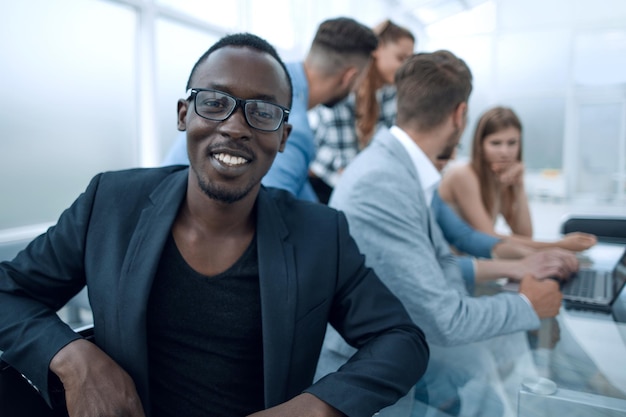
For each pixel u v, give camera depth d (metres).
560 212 5.64
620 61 5.56
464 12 5.83
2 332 0.77
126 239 0.81
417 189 1.14
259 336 0.81
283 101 0.80
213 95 0.75
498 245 1.79
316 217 0.89
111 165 2.82
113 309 0.78
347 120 2.74
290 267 0.82
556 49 5.79
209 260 0.81
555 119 5.86
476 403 0.79
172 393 0.81
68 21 2.51
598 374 0.87
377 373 0.76
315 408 0.70
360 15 4.97
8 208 2.37
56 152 2.54
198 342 0.81
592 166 5.78
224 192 0.76
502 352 0.99
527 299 1.12
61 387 0.76
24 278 0.81
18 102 2.35
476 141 2.12
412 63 1.22
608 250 1.91
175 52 3.06
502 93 6.05
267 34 3.84
